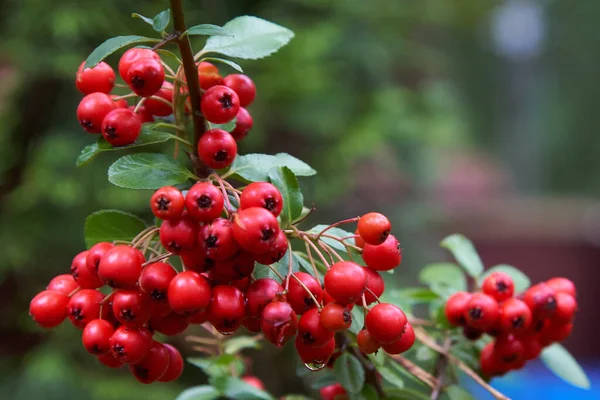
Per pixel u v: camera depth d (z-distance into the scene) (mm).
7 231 3752
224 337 1645
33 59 3621
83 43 3742
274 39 1186
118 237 1215
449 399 1534
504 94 11117
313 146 4309
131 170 1057
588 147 10625
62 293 1053
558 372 1600
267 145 4273
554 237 7141
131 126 1028
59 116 3762
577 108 10734
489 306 1274
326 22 4270
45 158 3631
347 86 4332
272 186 961
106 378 3740
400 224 4480
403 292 1613
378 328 962
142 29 3732
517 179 10797
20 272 3906
